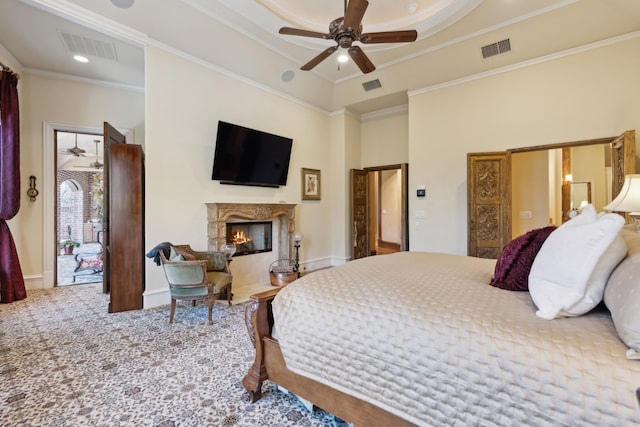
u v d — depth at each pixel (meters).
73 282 4.71
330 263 6.11
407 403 1.14
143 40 3.33
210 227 3.93
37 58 3.90
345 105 5.84
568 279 1.11
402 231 5.41
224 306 3.52
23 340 2.56
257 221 4.84
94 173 9.70
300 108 5.42
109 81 4.57
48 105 4.24
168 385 1.91
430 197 4.83
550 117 3.88
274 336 1.75
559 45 3.69
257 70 4.44
